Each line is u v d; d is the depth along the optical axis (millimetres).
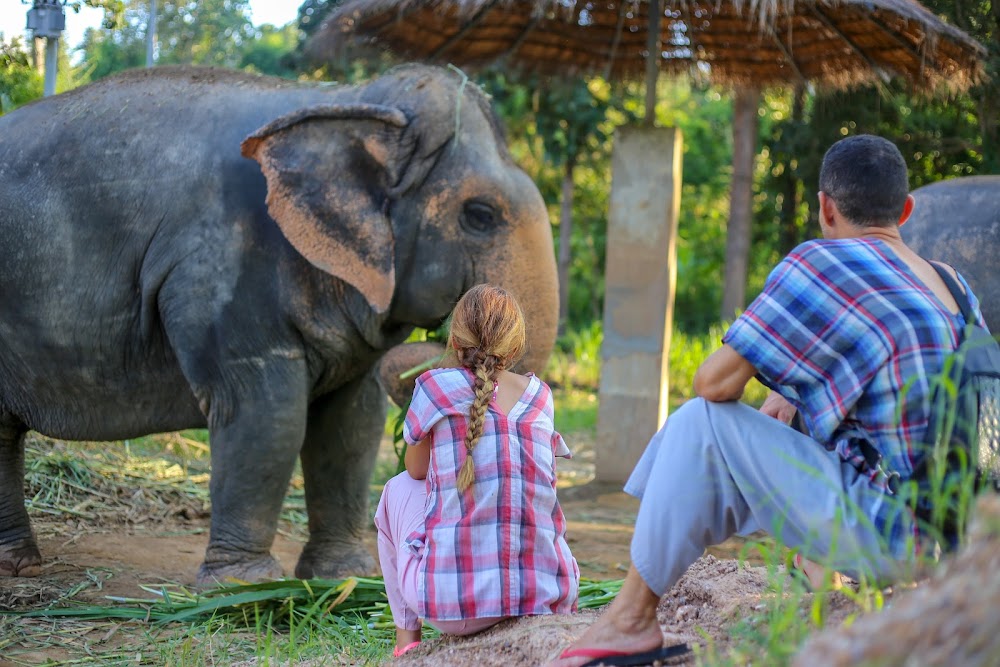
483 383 3172
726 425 2553
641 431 7945
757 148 15625
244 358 4938
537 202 5238
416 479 3344
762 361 2514
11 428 5340
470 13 7207
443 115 5102
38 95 8234
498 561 3125
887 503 2424
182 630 4191
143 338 5074
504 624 3143
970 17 8344
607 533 6641
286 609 4312
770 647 2158
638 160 7906
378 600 4355
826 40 7719
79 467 6723
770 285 2559
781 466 2520
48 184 5062
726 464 2549
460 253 5109
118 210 5004
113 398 5223
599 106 14695
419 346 5078
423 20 7555
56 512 6184
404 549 3248
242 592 4426
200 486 7133
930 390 2418
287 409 4984
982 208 5039
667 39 8359
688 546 2570
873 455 2480
